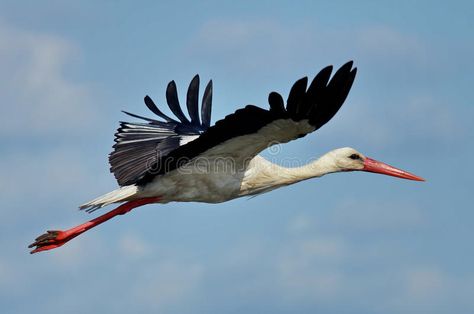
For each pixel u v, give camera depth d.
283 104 13.19
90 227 15.59
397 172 16.62
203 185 15.30
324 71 13.13
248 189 15.72
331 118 13.50
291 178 16.09
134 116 16.86
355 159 16.55
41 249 15.55
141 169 15.51
